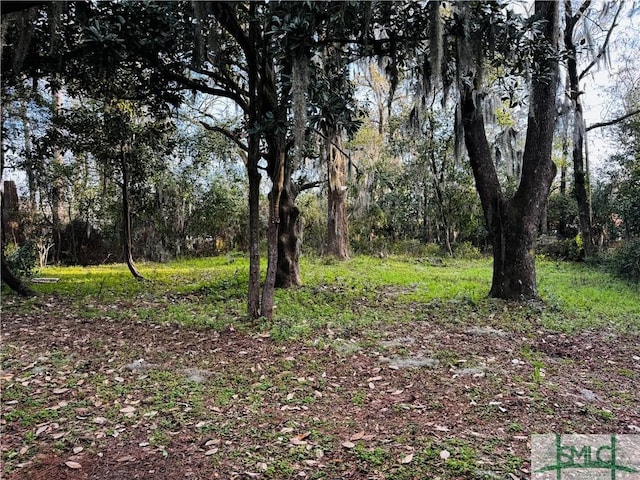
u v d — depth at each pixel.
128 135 9.15
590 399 3.36
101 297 7.69
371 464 2.46
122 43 5.51
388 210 16.25
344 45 6.61
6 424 2.97
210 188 16.34
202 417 3.07
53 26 4.16
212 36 5.24
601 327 5.54
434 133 15.49
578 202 13.05
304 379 3.74
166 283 9.42
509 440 2.73
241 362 4.17
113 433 2.86
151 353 4.46
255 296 5.70
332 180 13.91
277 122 5.40
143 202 12.93
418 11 5.23
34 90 7.39
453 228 16.75
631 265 9.77
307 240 16.16
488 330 5.39
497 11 5.10
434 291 8.26
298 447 2.66
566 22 10.59
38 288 8.62
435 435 2.79
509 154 9.34
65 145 9.22
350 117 5.59
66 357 4.36
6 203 12.89
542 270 11.70
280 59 5.30
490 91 7.17
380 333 5.17
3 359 4.27
